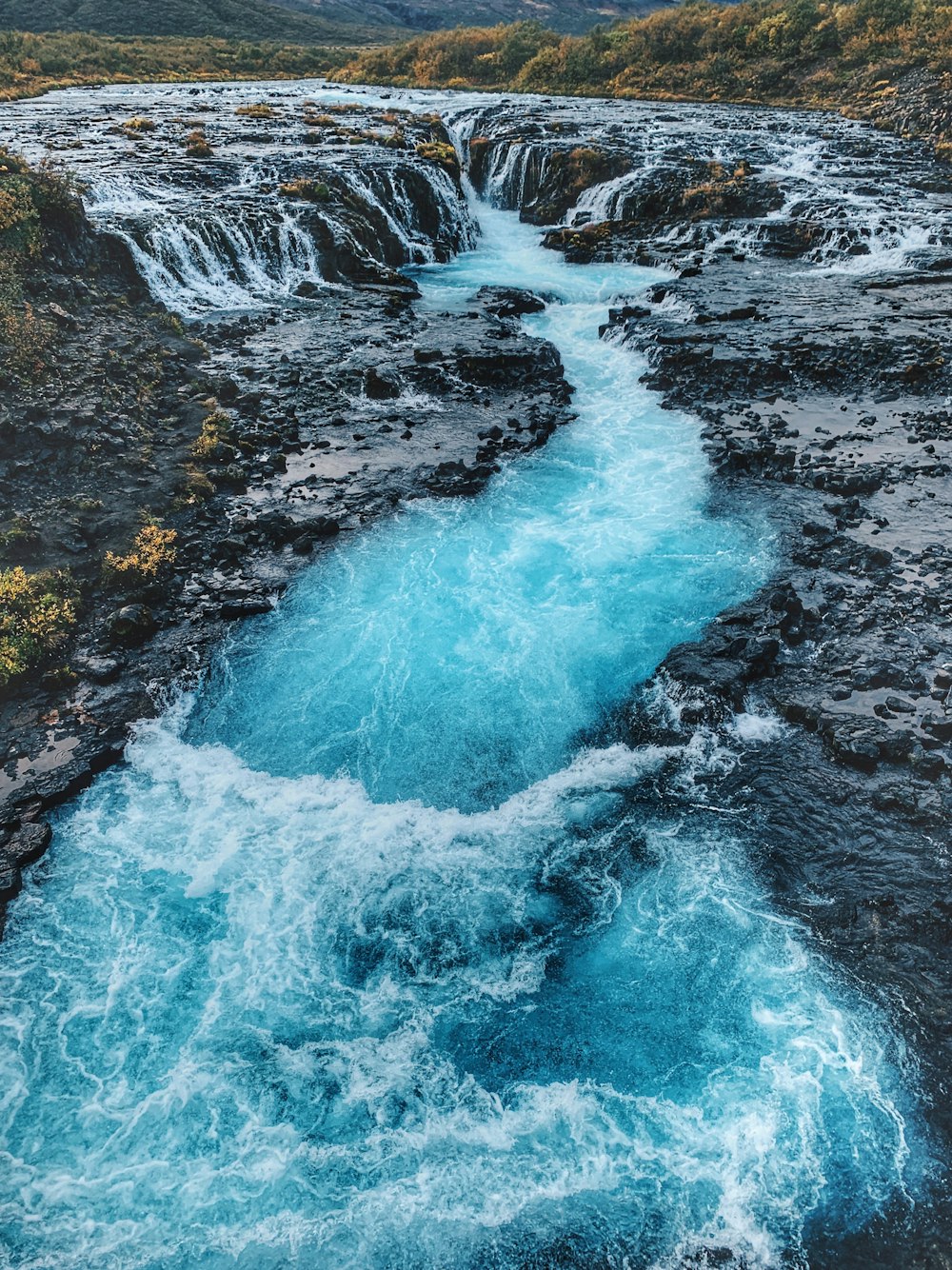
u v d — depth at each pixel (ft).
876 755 37.99
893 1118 27.37
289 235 102.99
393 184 121.39
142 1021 30.42
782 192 120.57
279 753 41.27
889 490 59.31
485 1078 28.96
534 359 80.64
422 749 41.42
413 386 76.48
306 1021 30.53
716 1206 25.63
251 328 86.79
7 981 31.55
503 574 53.31
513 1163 26.81
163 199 105.40
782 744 40.06
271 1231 25.43
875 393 73.92
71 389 66.08
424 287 106.83
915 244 104.99
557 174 136.77
